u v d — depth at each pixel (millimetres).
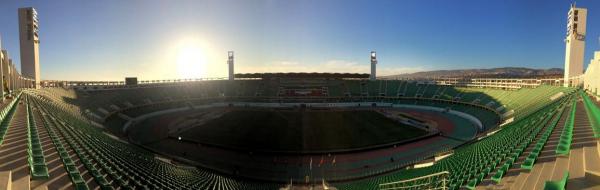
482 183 12648
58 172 12508
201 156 35375
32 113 25797
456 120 57125
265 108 69750
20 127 19766
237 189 22531
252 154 36219
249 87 88188
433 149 38156
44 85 59469
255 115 60250
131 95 68625
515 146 18656
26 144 15367
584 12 51031
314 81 94375
